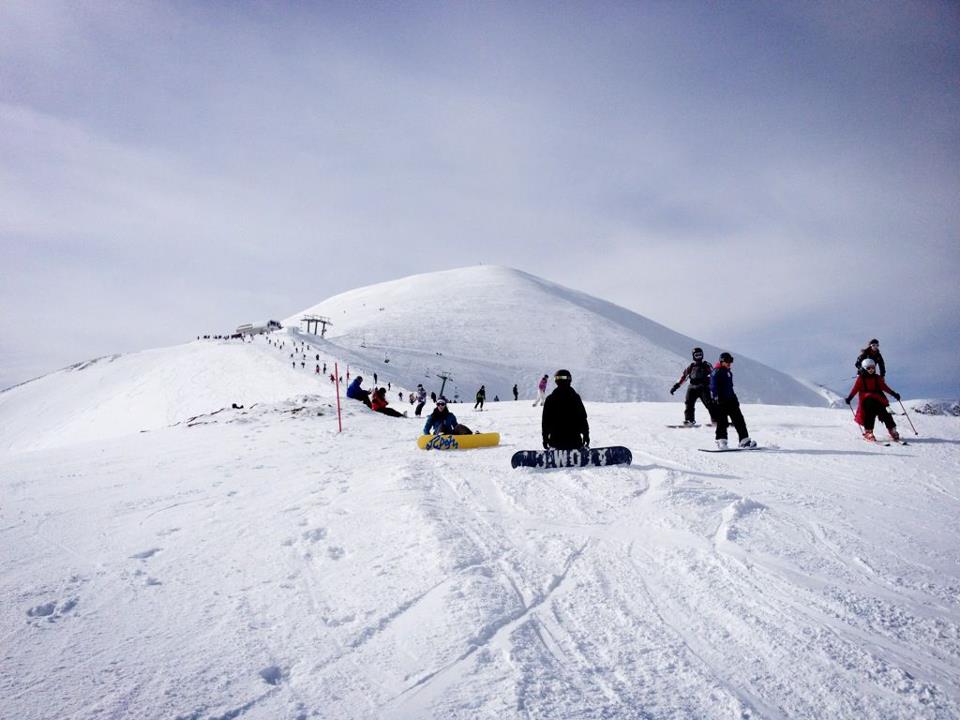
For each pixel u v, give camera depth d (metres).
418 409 20.55
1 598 3.72
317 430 13.37
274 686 2.74
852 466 7.89
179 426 15.21
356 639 3.21
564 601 3.76
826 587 3.98
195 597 3.79
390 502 5.92
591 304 173.50
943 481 7.01
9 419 74.25
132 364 82.31
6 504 6.37
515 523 5.42
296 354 74.88
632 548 4.73
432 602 3.63
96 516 5.84
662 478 6.42
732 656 3.10
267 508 6.08
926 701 2.73
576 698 2.67
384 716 2.49
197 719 2.44
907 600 3.83
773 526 5.17
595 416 15.87
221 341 90.06
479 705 2.57
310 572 4.24
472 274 178.38
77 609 3.59
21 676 2.76
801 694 2.77
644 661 3.04
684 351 156.38
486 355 113.69
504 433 12.85
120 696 2.60
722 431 9.26
